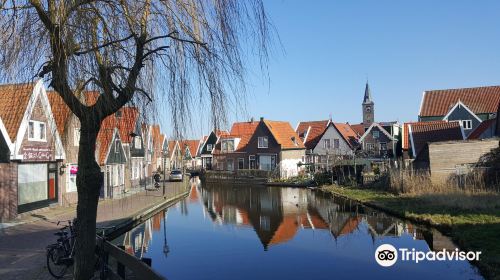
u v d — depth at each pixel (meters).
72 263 8.77
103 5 4.72
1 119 15.87
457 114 40.66
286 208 23.08
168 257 12.30
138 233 16.25
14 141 15.84
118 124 5.94
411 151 32.66
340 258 11.84
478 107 41.41
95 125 5.16
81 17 4.46
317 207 22.94
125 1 4.77
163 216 20.86
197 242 14.42
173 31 5.06
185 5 4.99
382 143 46.03
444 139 31.86
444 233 13.49
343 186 32.53
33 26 4.69
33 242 11.82
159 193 29.70
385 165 31.56
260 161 48.16
